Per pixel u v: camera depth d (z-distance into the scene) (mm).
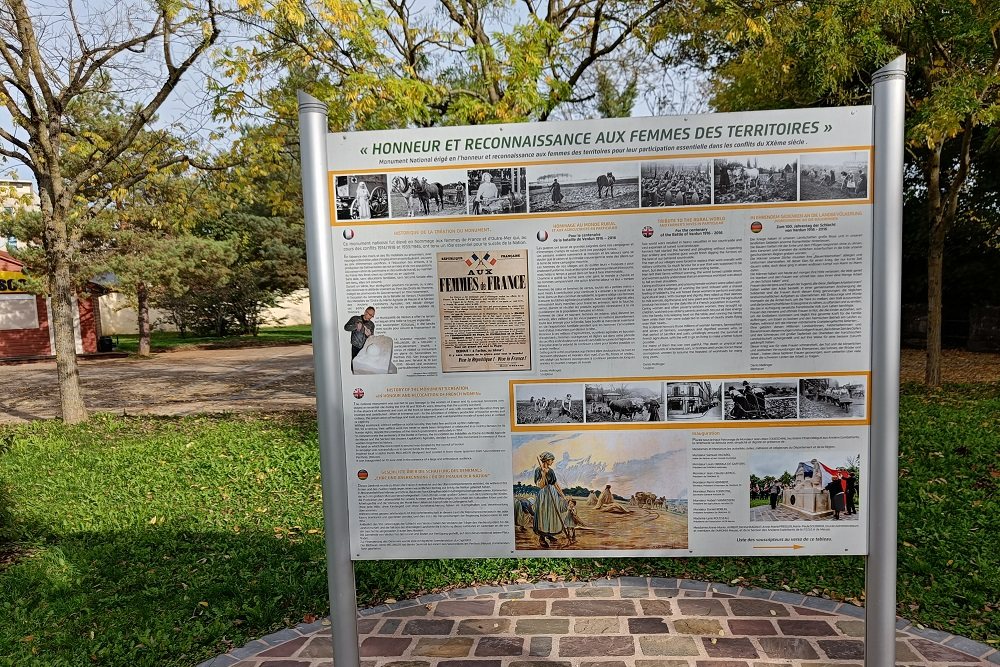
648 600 3971
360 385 2639
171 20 10781
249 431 9742
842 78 9320
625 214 2508
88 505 6348
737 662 3281
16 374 20375
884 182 2404
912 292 18031
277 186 12250
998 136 10930
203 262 22547
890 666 2584
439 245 2561
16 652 3604
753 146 2455
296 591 4223
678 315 2539
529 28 7828
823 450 2566
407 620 3844
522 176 2518
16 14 10586
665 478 2617
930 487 5723
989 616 3592
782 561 4473
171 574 4590
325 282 2568
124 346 29266
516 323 2582
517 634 3637
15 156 11414
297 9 7281
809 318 2508
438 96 8117
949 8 9188
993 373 13016
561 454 2633
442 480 2674
